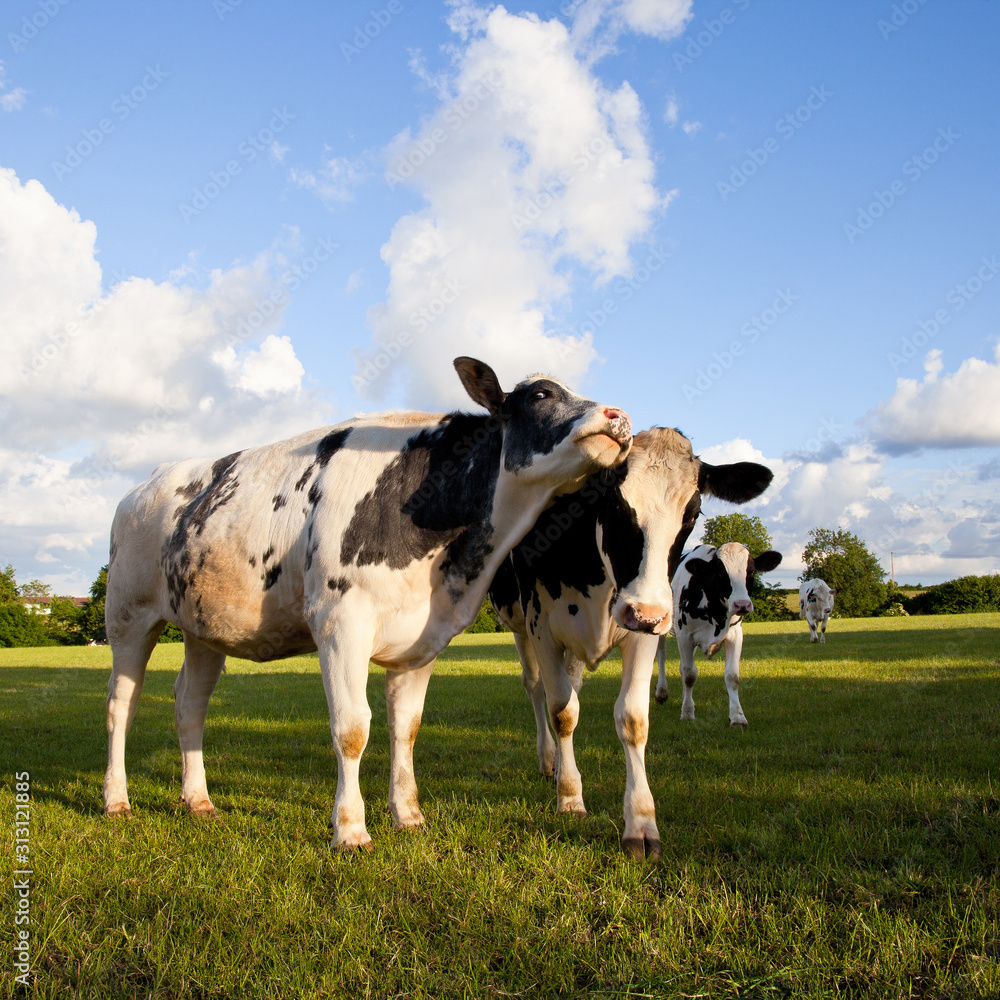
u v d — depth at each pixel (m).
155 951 3.10
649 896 3.57
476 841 4.38
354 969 2.93
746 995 2.76
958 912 3.30
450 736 8.08
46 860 4.21
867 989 2.78
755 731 7.78
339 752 4.48
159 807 5.51
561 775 5.10
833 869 3.75
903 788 5.04
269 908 3.47
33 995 2.80
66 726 9.44
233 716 10.07
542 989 2.81
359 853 4.20
